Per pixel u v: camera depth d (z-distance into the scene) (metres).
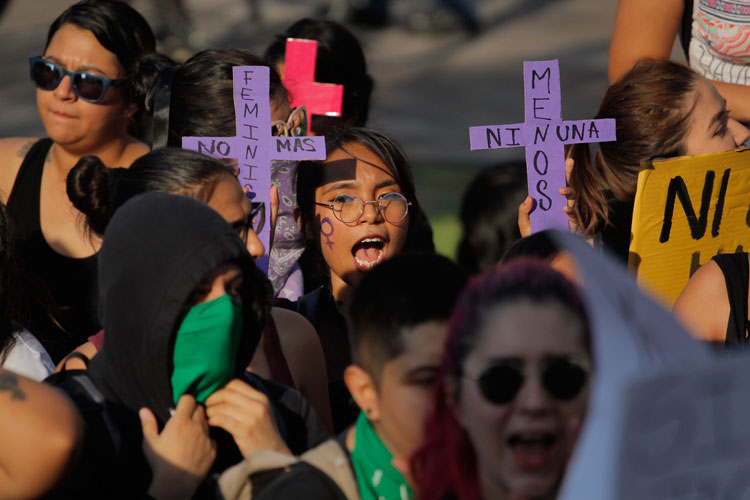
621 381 2.75
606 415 2.80
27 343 6.48
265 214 7.08
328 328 7.63
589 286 2.96
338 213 7.56
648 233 6.95
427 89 34.19
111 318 4.81
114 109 8.81
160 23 35.47
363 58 11.05
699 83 7.52
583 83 34.03
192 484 4.82
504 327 3.67
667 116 7.43
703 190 6.97
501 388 3.65
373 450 4.48
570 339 3.65
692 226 7.02
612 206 8.16
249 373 5.65
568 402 3.66
